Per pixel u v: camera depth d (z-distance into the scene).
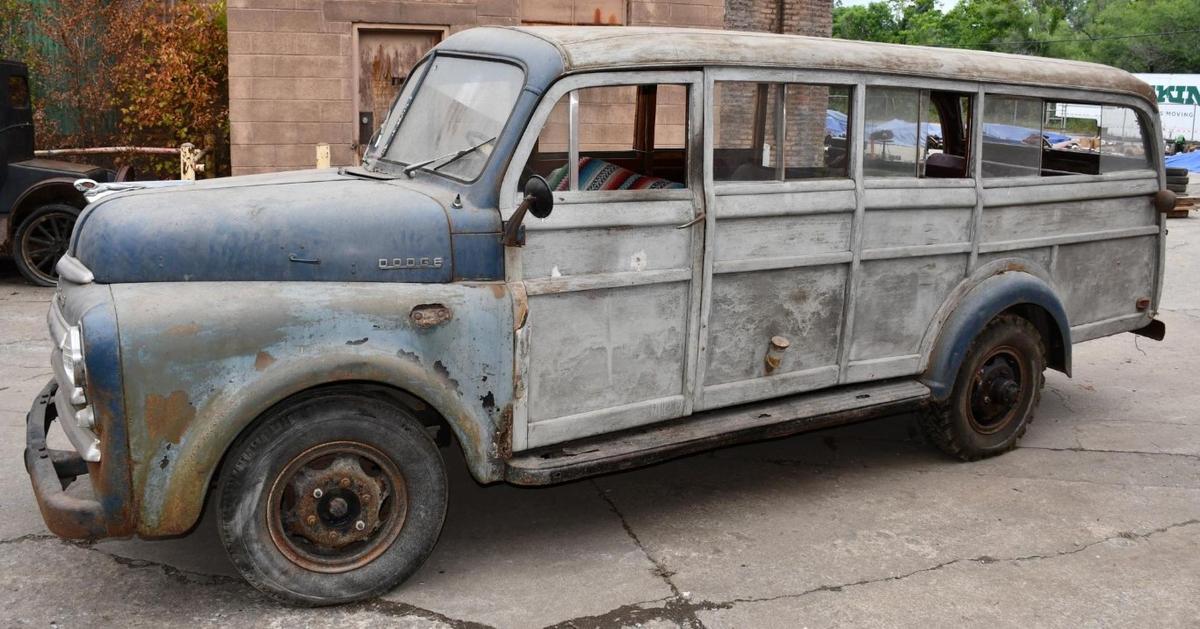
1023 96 5.25
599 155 4.32
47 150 11.77
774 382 4.65
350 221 3.65
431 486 3.79
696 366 4.38
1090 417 6.21
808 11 14.25
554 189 4.00
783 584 4.00
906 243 4.93
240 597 3.79
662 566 4.14
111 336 3.27
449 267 3.76
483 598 3.83
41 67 12.81
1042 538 4.47
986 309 5.09
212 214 3.56
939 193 4.96
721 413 4.57
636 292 4.16
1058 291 5.59
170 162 12.99
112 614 3.64
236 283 3.51
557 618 3.70
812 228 4.61
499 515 4.63
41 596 3.76
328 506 3.63
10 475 4.87
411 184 4.02
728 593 3.92
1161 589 4.02
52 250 9.43
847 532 4.51
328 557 3.70
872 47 4.79
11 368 6.64
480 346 3.78
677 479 5.13
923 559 4.24
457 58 4.45
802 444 5.70
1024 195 5.30
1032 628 3.70
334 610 3.70
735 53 4.29
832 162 4.66
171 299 3.39
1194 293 10.06
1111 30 61.03
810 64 4.48
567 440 4.09
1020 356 5.43
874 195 4.75
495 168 3.84
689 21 12.58
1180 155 30.64
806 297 4.67
